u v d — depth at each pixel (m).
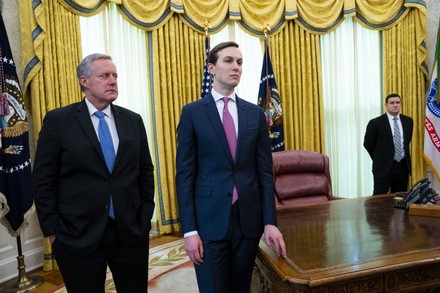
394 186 3.57
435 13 4.41
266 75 4.11
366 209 2.22
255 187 1.35
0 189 2.43
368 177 4.66
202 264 1.30
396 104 3.42
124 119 1.62
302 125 4.38
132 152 1.56
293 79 4.30
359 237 1.62
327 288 1.22
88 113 1.51
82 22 3.36
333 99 4.55
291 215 2.15
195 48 3.97
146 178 1.68
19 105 2.55
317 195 3.16
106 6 3.49
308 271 1.25
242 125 1.34
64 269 1.45
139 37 3.76
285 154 3.20
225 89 1.34
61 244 1.42
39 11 2.84
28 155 2.60
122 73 3.66
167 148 3.82
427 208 1.98
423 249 1.42
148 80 3.75
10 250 2.81
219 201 1.29
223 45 1.32
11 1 2.85
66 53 3.08
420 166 4.50
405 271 1.32
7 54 2.50
